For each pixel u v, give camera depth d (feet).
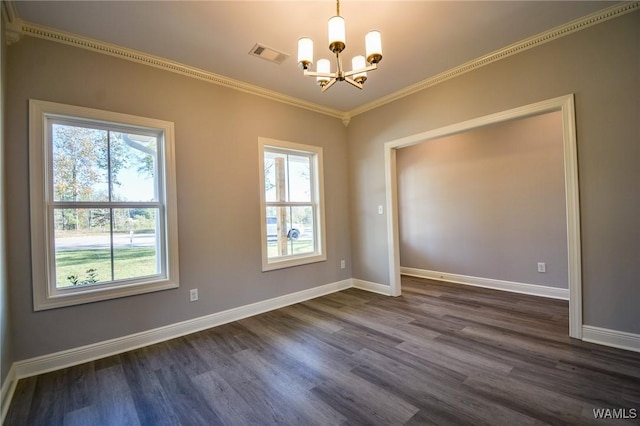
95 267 8.61
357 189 15.16
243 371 7.39
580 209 8.36
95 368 7.71
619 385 6.28
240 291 11.28
